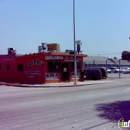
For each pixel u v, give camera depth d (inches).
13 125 309.9
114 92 692.1
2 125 310.7
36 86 988.6
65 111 400.2
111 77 1625.2
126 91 719.1
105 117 351.6
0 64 1402.6
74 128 291.7
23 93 721.0
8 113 388.8
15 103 498.9
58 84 1063.0
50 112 392.8
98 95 621.0
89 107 435.8
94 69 1398.9
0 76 1401.3
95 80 1338.6
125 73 2449.6
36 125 308.2
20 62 1256.8
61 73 1184.2
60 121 328.5
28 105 468.4
